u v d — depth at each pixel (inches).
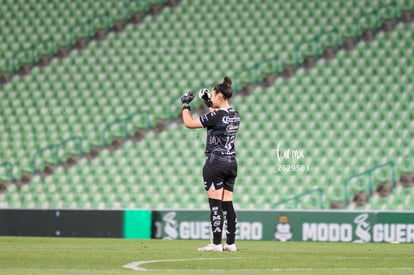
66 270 1015.6
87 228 2212.1
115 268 1053.8
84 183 3043.8
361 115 3078.2
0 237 2191.2
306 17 3321.9
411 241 2073.1
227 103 1444.4
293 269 1074.1
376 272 1039.0
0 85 3390.7
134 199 2972.4
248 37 3324.3
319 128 3065.9
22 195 3046.3
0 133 3245.6
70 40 3447.3
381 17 3270.2
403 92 3120.1
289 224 2128.4
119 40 3412.9
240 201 2886.3
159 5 3454.7
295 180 2928.2
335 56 3230.8
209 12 3403.1
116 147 3134.8
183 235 2160.4
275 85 3203.7
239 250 1526.8
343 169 2942.9
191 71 3294.8
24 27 3499.0
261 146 3041.3
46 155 3147.1
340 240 2105.1
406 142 3004.4
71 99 3304.6
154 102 3238.2
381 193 2849.4
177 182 2999.5
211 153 1433.3
